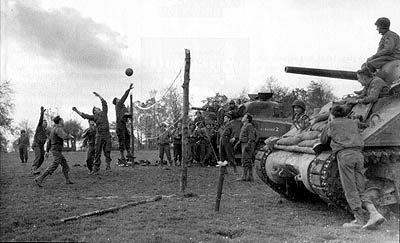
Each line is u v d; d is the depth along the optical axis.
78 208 9.13
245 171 14.45
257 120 19.28
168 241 6.49
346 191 7.94
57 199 10.40
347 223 8.03
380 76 9.79
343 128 8.05
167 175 15.56
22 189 12.12
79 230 7.08
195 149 20.38
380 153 8.41
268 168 11.14
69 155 33.12
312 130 10.27
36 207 9.22
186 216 8.47
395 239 6.99
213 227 7.53
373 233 7.39
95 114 15.84
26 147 24.12
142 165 20.25
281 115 21.31
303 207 10.06
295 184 10.94
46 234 6.73
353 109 9.59
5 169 18.52
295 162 9.84
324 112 10.49
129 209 9.11
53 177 15.07
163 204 9.80
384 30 10.10
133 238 6.64
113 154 33.00
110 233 6.93
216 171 17.61
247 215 8.80
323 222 8.34
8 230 7.05
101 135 15.77
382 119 8.62
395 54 9.95
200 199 10.62
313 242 6.74
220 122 20.64
